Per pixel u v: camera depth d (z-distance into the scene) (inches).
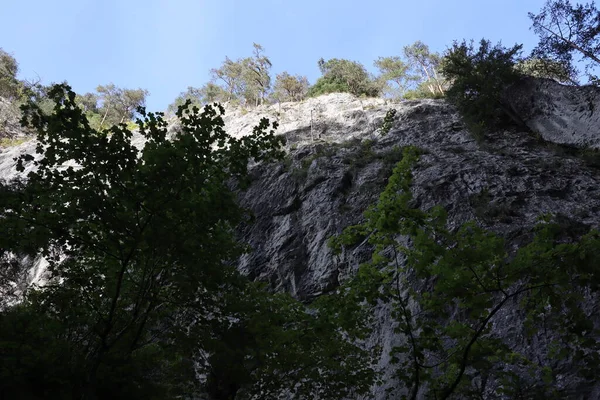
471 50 1349.7
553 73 1403.8
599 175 944.3
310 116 1651.1
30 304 457.1
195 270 395.5
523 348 577.9
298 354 500.1
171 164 378.6
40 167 386.0
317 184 1102.4
